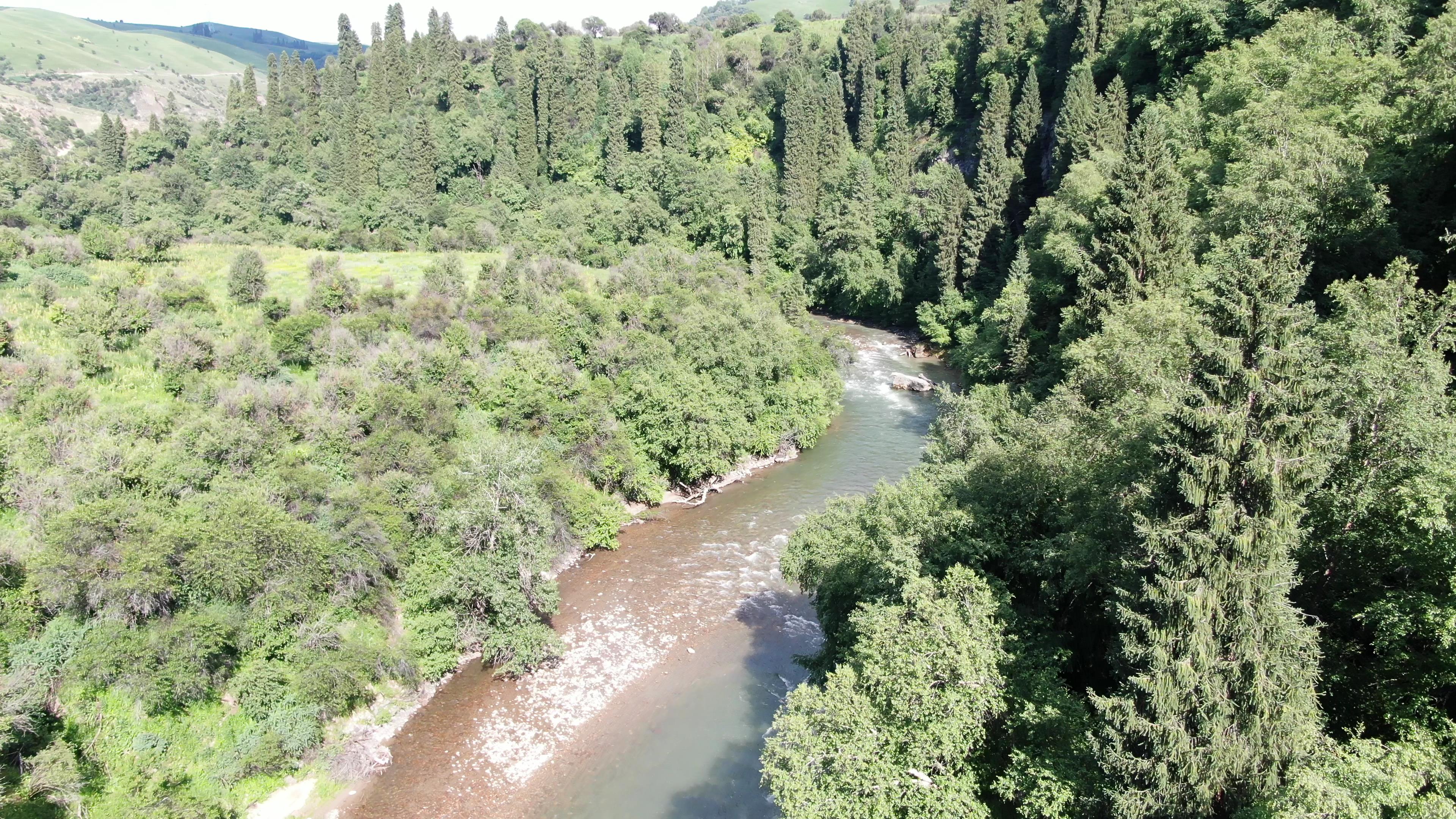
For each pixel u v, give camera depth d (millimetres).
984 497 29734
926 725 21016
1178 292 39688
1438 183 32875
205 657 29203
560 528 44875
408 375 48375
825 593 32094
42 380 41281
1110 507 22797
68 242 65750
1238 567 17438
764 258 110875
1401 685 19266
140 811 24406
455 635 35781
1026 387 52375
